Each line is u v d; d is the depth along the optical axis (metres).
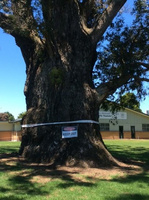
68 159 9.51
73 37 10.73
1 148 20.05
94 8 12.49
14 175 8.01
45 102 10.84
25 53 12.53
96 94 10.78
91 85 10.84
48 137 10.28
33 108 11.21
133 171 9.02
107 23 10.71
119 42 12.02
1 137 43.16
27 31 10.41
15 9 10.55
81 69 10.61
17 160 10.48
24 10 10.05
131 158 13.69
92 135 10.15
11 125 44.09
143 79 12.31
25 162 10.14
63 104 10.27
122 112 46.12
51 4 10.13
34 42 11.87
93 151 9.74
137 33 12.27
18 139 43.53
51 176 7.89
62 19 10.65
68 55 10.61
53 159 9.77
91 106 10.47
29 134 10.93
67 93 10.30
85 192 6.29
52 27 10.24
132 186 6.92
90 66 11.12
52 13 10.49
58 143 9.93
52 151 9.92
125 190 6.55
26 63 12.64
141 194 6.25
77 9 10.85
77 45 10.72
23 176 7.89
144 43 12.08
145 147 22.69
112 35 12.29
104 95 11.77
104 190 6.50
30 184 6.98
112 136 45.12
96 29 10.83
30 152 10.70
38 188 6.62
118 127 45.72
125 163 10.82
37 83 11.37
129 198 5.91
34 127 10.72
